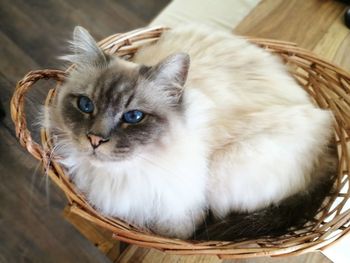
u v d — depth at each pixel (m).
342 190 0.46
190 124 0.41
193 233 0.45
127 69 0.39
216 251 0.37
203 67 0.46
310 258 0.43
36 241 0.51
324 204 0.46
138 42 0.52
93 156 0.36
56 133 0.41
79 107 0.38
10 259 0.50
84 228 0.45
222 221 0.44
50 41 0.76
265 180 0.43
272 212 0.44
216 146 0.43
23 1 0.82
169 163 0.39
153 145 0.38
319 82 0.52
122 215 0.43
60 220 0.52
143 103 0.37
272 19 0.61
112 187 0.41
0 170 0.58
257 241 0.40
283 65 0.52
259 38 0.55
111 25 0.80
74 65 0.44
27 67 0.72
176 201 0.42
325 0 0.63
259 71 0.48
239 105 0.45
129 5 0.84
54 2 0.82
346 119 0.48
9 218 0.53
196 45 0.49
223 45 0.49
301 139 0.44
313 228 0.41
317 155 0.45
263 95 0.46
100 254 0.46
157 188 0.41
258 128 0.43
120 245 0.44
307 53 0.52
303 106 0.46
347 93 0.49
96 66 0.40
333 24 0.61
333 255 0.44
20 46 0.75
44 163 0.39
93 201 0.42
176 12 0.80
